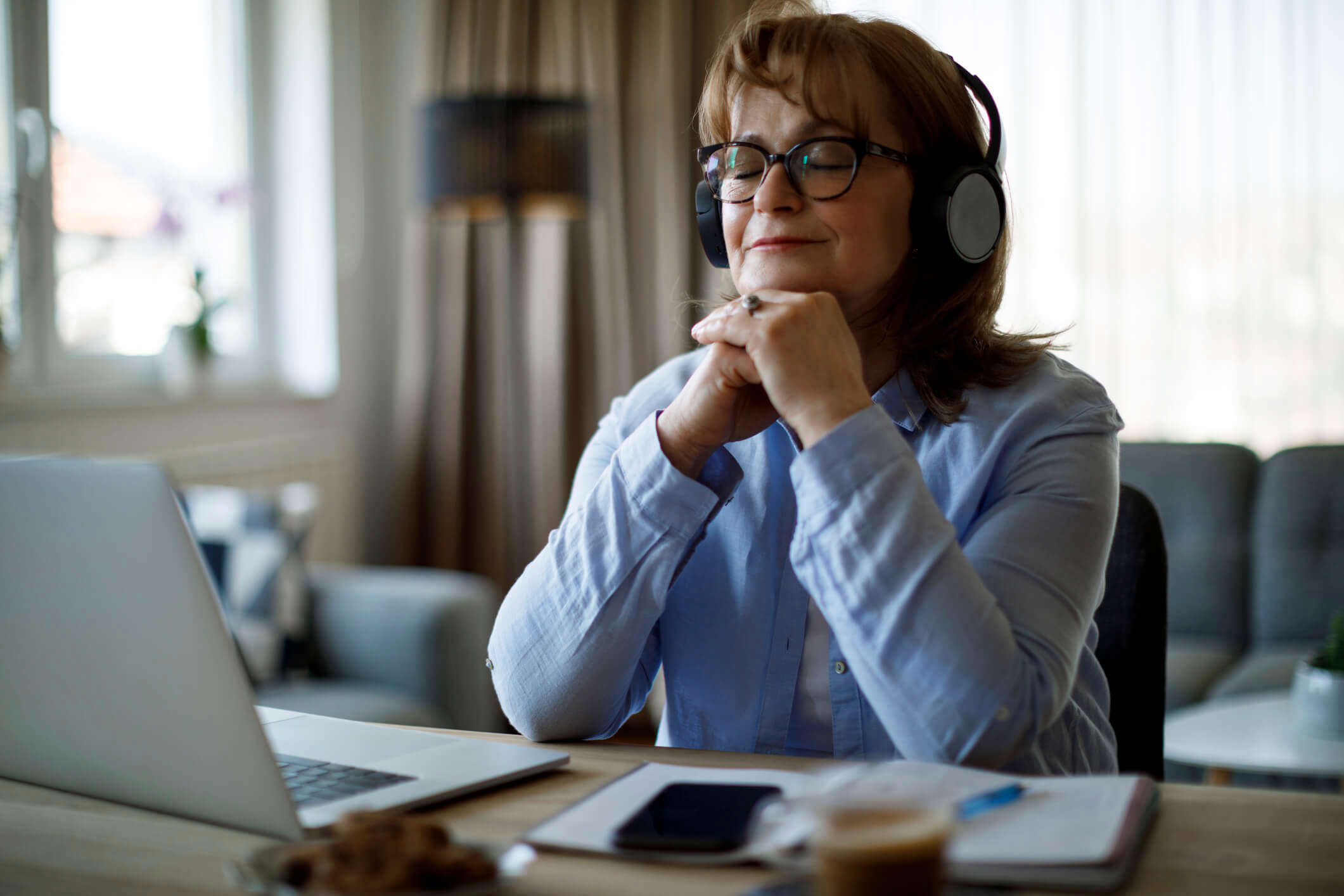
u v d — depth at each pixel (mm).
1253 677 2762
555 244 3773
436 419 3910
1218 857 680
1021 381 1101
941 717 839
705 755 932
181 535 720
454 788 813
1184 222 3623
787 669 1076
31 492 778
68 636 788
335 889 587
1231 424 3623
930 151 1086
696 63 3668
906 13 3734
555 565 1013
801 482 891
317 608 2816
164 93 3256
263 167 3674
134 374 3094
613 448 1221
